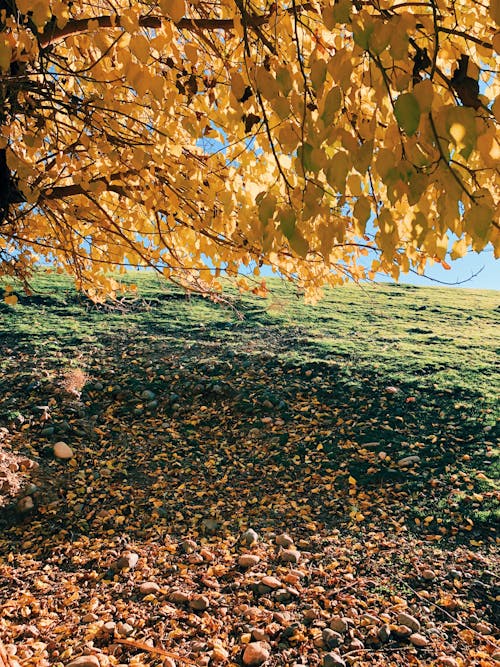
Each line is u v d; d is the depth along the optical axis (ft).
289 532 18.61
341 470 22.24
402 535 18.02
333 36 7.16
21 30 7.61
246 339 37.01
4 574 15.80
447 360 31.60
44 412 25.31
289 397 28.07
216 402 27.99
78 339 35.37
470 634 13.17
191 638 12.73
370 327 40.91
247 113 6.84
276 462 23.18
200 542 17.95
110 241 11.92
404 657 12.32
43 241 13.60
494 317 45.68
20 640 12.50
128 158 9.93
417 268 9.55
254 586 14.84
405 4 4.78
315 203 5.21
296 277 13.57
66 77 10.41
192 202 9.82
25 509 19.08
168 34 6.84
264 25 6.86
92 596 14.64
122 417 26.58
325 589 14.96
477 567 16.06
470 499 19.36
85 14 10.18
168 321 40.52
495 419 24.48
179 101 8.10
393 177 4.38
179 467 22.95
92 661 11.34
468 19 6.81
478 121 4.32
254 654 11.91
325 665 11.77
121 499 20.44
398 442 23.70
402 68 4.74
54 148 10.30
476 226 4.17
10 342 33.94
